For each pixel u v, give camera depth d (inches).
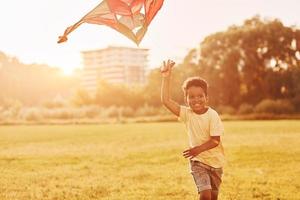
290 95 1929.1
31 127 1411.2
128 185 294.0
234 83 2004.2
